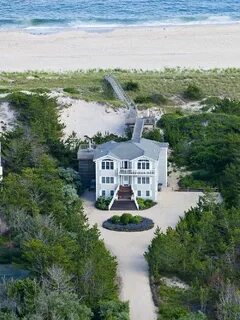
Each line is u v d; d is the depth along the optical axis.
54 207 111.06
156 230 110.12
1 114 150.50
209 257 103.50
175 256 101.81
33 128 136.88
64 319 86.12
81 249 99.75
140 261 106.94
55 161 129.38
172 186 130.62
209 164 134.12
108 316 89.19
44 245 95.56
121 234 114.38
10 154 128.50
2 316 85.56
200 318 89.94
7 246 108.19
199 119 148.62
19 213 107.69
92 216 120.12
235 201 119.38
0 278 99.69
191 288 97.81
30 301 87.19
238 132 144.38
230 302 90.38
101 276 93.94
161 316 93.31
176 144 141.88
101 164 124.31
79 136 149.00
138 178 124.81
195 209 116.50
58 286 89.44
